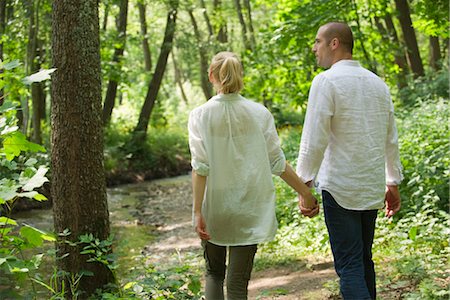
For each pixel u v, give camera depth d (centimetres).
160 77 2095
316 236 747
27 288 597
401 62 1639
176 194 1602
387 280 487
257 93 1346
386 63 1314
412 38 1590
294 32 1105
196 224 367
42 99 1855
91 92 474
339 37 377
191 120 373
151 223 1193
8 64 320
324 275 600
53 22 471
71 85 468
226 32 2744
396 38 1631
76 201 471
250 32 2364
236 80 370
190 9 2086
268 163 372
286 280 608
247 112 371
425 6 1288
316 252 710
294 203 911
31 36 1459
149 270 444
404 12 1583
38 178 314
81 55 467
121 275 719
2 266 304
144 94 2722
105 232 484
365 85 369
